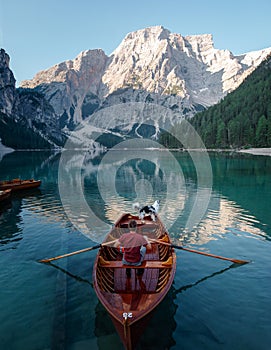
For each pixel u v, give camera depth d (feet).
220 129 326.44
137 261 23.21
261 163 146.51
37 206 55.26
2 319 20.54
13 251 32.53
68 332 19.30
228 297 22.88
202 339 18.40
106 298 19.36
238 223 42.80
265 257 30.30
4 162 189.47
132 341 16.31
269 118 284.61
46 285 25.13
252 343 18.01
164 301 22.40
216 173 106.22
